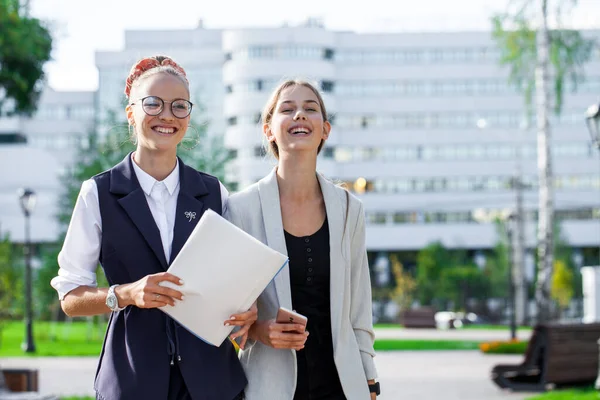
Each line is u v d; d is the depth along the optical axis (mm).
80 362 18953
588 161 67438
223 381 4262
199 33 67875
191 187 4395
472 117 67562
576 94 67125
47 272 32312
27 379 11203
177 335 4180
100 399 4152
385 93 67312
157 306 3926
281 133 4613
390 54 67312
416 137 67438
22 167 64250
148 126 4262
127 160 4359
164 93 4254
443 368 17266
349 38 67125
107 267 4242
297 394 4500
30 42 22703
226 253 3979
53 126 68812
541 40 29469
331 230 4582
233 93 64062
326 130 4816
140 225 4215
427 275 56219
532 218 66312
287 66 63844
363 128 67375
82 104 69125
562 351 13055
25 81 23906
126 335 4176
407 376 15617
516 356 20578
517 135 67312
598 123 11602
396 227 67125
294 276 4547
